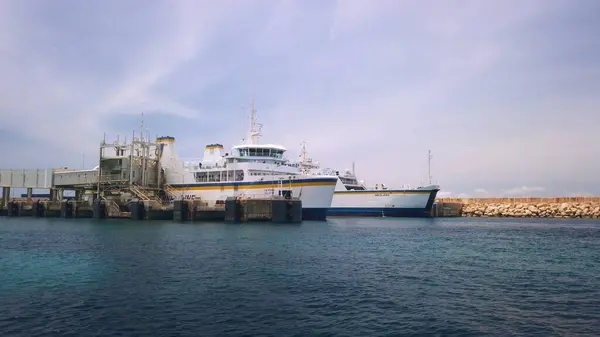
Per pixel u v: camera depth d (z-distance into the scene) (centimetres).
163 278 2978
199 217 8556
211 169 9300
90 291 2636
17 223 8431
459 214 14362
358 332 1953
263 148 9231
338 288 2738
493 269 3453
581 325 2072
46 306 2327
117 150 10131
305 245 4719
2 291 2641
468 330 1995
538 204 13688
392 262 3728
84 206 10294
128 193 9612
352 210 11125
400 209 10656
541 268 3516
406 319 2141
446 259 3941
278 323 2062
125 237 5488
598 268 3528
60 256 3931
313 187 8231
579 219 12050
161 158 10262
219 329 1977
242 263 3553
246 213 8062
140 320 2098
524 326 2056
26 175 11556
